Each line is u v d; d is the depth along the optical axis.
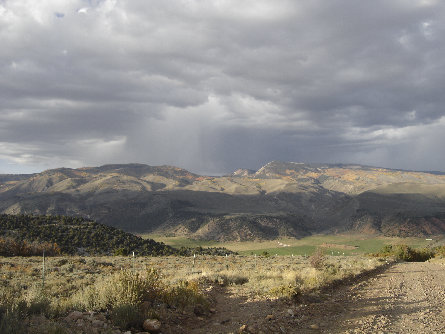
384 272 22.08
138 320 7.60
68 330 6.17
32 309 7.07
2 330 5.49
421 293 13.15
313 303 11.31
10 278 18.78
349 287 15.18
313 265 21.86
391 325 8.48
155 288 9.84
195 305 9.98
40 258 39.19
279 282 14.03
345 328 8.37
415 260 44.69
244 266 28.81
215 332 7.92
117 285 8.99
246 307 10.50
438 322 8.66
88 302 8.36
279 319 9.11
